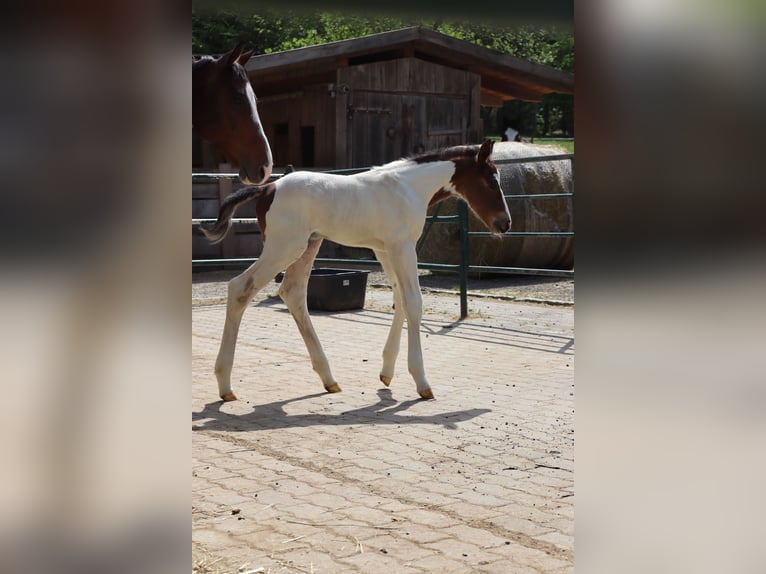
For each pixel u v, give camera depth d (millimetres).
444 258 11133
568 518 2922
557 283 10773
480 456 3750
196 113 3654
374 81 13367
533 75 14727
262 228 4871
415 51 13867
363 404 4832
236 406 4742
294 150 14469
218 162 13625
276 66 12539
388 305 9266
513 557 2547
